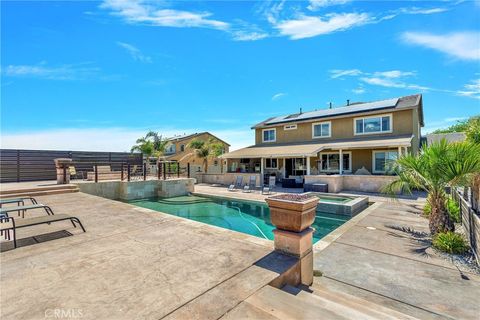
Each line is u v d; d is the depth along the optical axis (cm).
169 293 276
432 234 627
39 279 309
